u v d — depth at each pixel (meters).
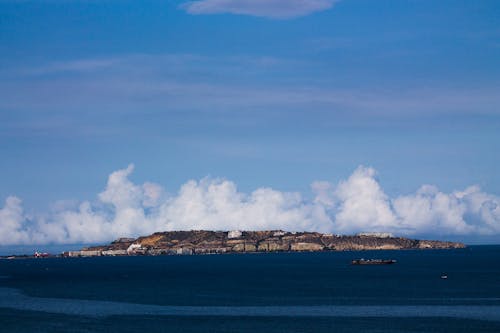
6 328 181.88
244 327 180.38
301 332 172.38
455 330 173.75
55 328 181.12
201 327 181.12
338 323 185.62
